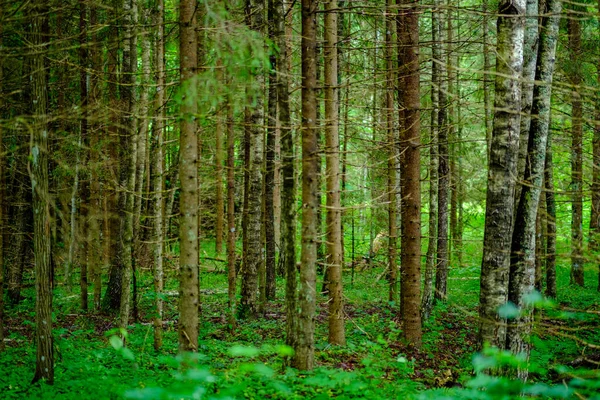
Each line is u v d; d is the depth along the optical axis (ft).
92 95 35.99
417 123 35.12
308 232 25.50
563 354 32.27
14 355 28.71
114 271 46.78
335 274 33.96
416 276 35.70
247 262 44.98
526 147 27.14
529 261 25.90
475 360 10.30
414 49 34.81
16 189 51.03
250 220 45.01
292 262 25.17
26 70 27.53
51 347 23.90
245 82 19.83
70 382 23.15
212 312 48.03
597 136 42.96
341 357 30.58
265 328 40.70
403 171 36.06
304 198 25.68
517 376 23.61
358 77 51.67
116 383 21.85
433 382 27.86
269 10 41.68
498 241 23.70
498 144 23.81
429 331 41.75
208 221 88.07
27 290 55.21
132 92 35.53
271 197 53.16
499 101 23.72
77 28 42.42
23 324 40.63
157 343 32.45
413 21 34.76
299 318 25.02
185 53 22.72
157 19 38.19
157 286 33.14
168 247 75.56
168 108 39.17
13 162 41.78
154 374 25.14
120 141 43.83
